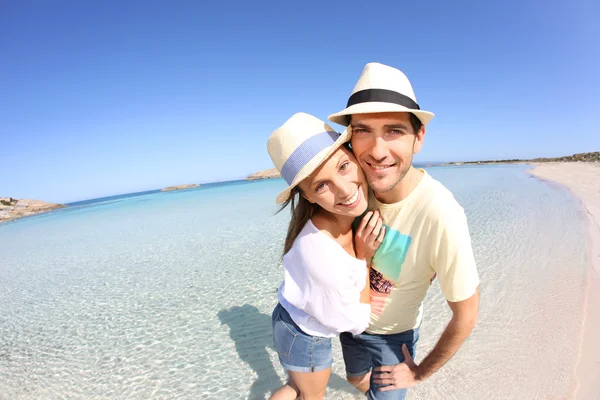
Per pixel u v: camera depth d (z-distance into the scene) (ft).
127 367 13.84
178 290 21.63
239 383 12.37
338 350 13.50
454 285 5.80
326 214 6.72
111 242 40.19
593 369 10.53
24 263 34.19
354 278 6.50
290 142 6.07
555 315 13.87
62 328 17.98
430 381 10.98
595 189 45.52
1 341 17.01
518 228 27.81
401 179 5.75
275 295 19.47
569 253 20.63
